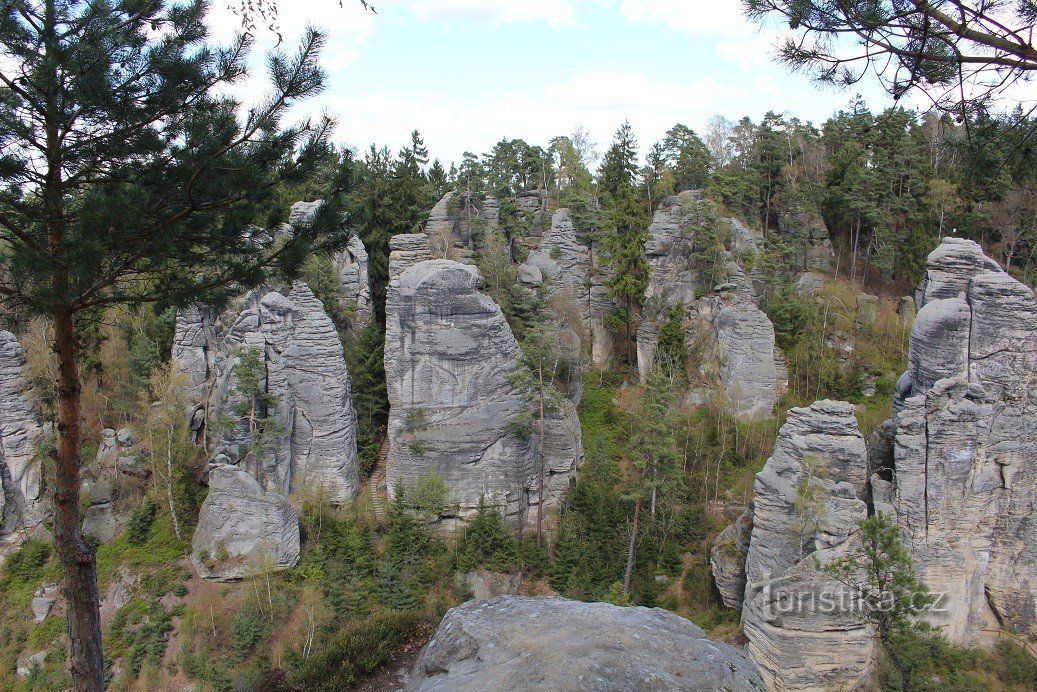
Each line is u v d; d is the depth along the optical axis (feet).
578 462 173.37
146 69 53.78
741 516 140.77
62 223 52.95
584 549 147.74
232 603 134.62
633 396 198.49
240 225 61.21
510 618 47.39
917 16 33.86
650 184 239.30
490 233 217.15
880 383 195.42
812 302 213.05
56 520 58.44
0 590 143.33
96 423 173.27
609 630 43.93
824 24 35.27
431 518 153.38
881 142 231.71
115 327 176.55
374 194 207.00
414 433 157.48
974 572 123.13
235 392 145.69
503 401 158.81
